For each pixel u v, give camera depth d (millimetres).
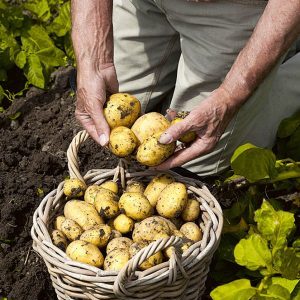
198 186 1354
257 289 1271
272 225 1337
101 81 1340
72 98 1818
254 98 1448
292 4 1189
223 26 1387
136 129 1289
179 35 1591
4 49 1809
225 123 1292
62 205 1351
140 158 1257
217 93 1266
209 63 1438
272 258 1312
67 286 1215
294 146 1595
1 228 1482
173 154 1295
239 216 1474
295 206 1533
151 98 1686
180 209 1282
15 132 1715
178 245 1144
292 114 1624
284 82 1583
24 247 1484
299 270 1312
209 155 1534
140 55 1618
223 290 1276
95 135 1332
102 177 1389
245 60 1246
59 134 1707
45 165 1601
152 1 1526
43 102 1812
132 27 1589
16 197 1527
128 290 1155
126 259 1187
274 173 1394
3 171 1614
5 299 1375
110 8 1380
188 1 1393
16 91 1859
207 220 1312
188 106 1543
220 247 1392
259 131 1566
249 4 1352
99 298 1200
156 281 1152
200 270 1231
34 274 1416
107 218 1310
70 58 1875
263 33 1224
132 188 1351
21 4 1989
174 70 1662
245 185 1530
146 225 1242
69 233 1272
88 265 1175
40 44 1847
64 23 1882
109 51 1377
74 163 1353
